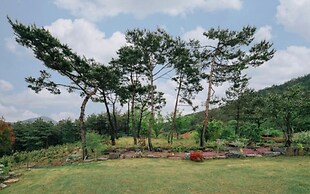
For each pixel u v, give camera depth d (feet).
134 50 76.54
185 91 94.58
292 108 63.36
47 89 71.00
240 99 91.91
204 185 34.04
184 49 78.64
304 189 31.04
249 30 76.07
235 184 34.24
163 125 128.06
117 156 61.62
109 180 37.37
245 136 80.64
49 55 64.85
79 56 67.00
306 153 58.39
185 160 55.62
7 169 44.96
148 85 90.12
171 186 33.83
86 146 65.98
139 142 89.92
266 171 41.37
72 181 37.70
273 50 77.15
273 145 71.77
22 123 140.26
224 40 77.00
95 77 67.56
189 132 123.65
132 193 31.50
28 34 59.98
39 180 39.73
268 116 72.18
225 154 59.26
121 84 85.97
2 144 68.54
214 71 82.94
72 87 71.41
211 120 92.12
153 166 48.73
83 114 69.62
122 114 138.10
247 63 77.05
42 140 135.54
